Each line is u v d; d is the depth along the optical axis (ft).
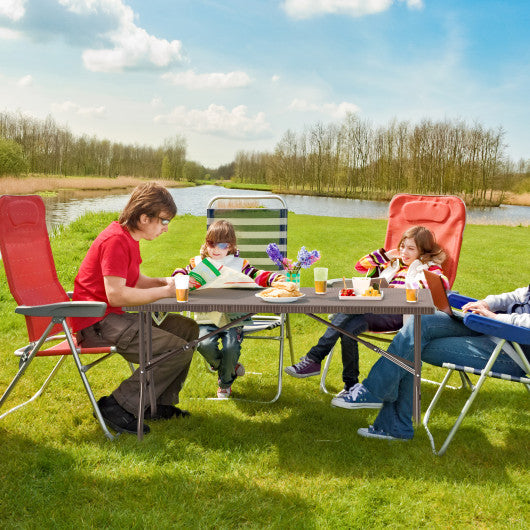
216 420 9.46
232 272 9.05
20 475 7.37
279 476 7.64
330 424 9.53
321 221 61.57
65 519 6.47
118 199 118.62
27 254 9.21
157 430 8.97
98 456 7.93
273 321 11.33
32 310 8.23
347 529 6.40
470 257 32.73
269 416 9.81
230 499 6.93
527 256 33.71
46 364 12.41
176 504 6.75
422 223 12.21
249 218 13.15
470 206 151.23
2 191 132.46
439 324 8.91
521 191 174.40
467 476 7.68
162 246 34.68
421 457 8.21
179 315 9.66
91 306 8.20
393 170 171.63
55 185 167.12
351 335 8.42
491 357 8.11
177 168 304.91
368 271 11.60
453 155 157.89
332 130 185.98
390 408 8.91
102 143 252.62
